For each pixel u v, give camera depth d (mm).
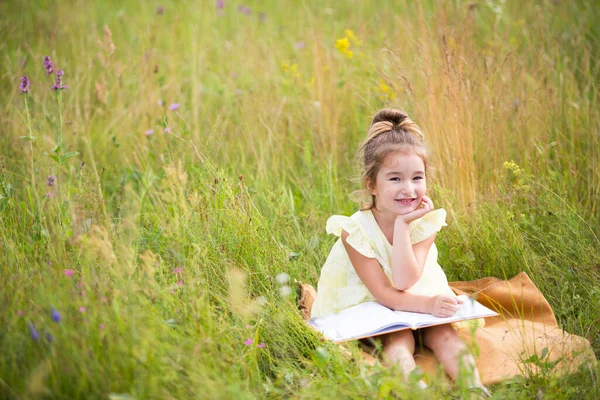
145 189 4082
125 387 2240
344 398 2424
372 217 3299
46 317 2400
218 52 6500
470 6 5008
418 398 2340
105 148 5008
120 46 6426
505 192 4051
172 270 3254
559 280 3451
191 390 2316
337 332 2914
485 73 4602
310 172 4598
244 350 2732
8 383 2262
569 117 4645
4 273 2865
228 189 3676
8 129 4562
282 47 6598
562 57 5312
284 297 3146
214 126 4496
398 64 4797
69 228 3428
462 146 4148
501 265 3611
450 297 2977
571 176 4234
